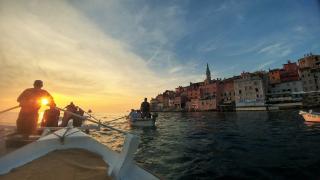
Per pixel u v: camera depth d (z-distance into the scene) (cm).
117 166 295
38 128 561
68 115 988
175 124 3150
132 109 2639
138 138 330
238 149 1140
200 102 8600
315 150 1066
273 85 7462
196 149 1168
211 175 712
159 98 11531
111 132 2006
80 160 355
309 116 2731
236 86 7631
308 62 7138
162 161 914
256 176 691
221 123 3117
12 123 588
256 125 2623
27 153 362
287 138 1512
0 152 400
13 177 288
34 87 518
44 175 293
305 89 6775
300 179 651
